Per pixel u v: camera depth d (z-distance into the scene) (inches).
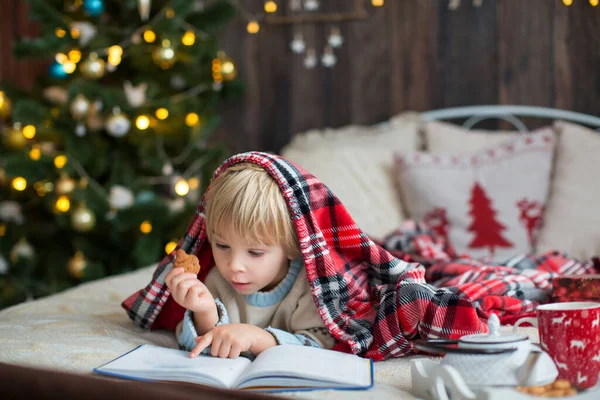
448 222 90.2
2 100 111.1
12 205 114.7
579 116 105.2
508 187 90.0
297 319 47.5
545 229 88.0
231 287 49.8
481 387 34.0
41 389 34.0
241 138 125.3
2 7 132.0
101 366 39.4
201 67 119.0
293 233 45.4
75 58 107.6
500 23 109.3
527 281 55.1
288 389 35.6
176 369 37.7
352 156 98.7
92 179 112.3
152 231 110.7
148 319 51.6
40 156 106.2
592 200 87.0
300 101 121.6
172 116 111.4
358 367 38.8
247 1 123.4
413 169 93.0
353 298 47.0
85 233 116.3
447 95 112.7
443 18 112.3
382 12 115.8
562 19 105.9
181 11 109.9
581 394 32.5
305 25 120.6
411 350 45.5
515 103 109.0
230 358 41.1
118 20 115.1
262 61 123.4
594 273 66.6
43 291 115.4
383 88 116.4
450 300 44.4
